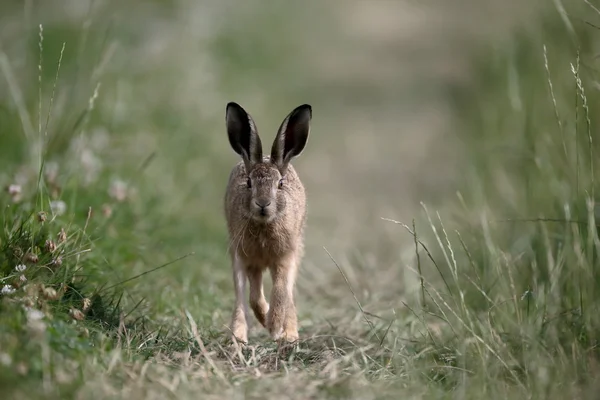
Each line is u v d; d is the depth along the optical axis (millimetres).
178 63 21141
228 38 26250
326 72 28953
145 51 20812
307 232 16672
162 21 23031
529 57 16359
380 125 24484
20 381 6855
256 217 9812
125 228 11984
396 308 11469
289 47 29500
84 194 11914
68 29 19297
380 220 17281
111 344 8328
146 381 7617
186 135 17688
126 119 16328
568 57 13469
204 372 8172
